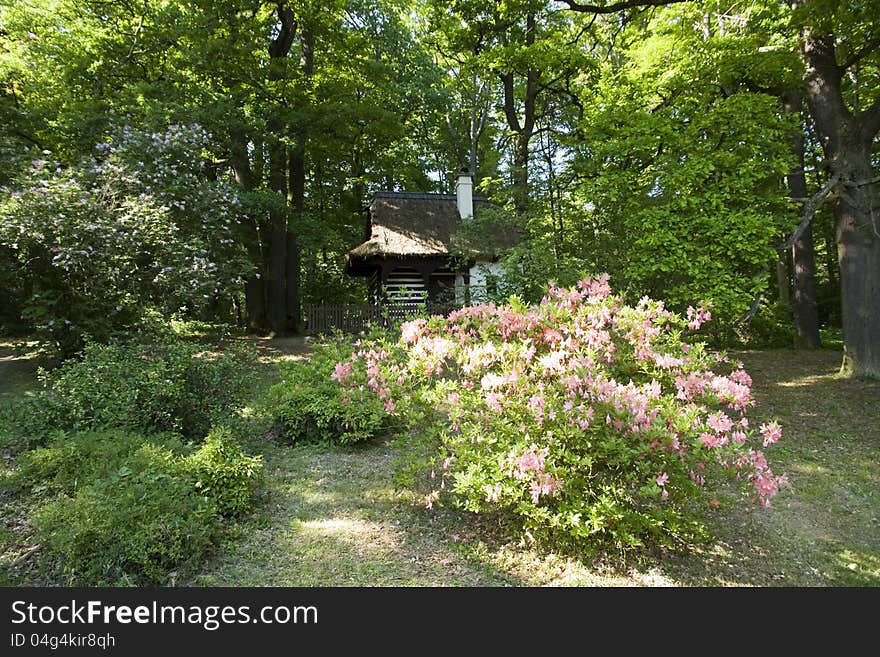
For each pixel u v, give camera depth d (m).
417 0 20.31
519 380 3.46
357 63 16.03
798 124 7.77
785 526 4.11
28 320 8.53
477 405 3.63
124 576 3.00
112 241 7.64
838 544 3.87
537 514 3.18
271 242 14.76
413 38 21.12
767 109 7.41
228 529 3.63
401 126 16.27
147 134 9.54
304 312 21.61
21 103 13.14
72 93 12.63
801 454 5.66
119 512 3.20
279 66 13.34
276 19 15.30
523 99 18.12
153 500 3.38
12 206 7.13
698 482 3.23
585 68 13.51
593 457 3.31
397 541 3.63
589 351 3.54
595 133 8.48
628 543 3.45
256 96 13.20
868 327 8.55
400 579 3.19
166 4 13.02
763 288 7.05
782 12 8.88
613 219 8.39
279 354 11.40
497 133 23.12
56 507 3.32
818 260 21.77
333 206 21.16
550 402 3.29
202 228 9.66
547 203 9.47
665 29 11.36
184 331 8.89
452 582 3.17
